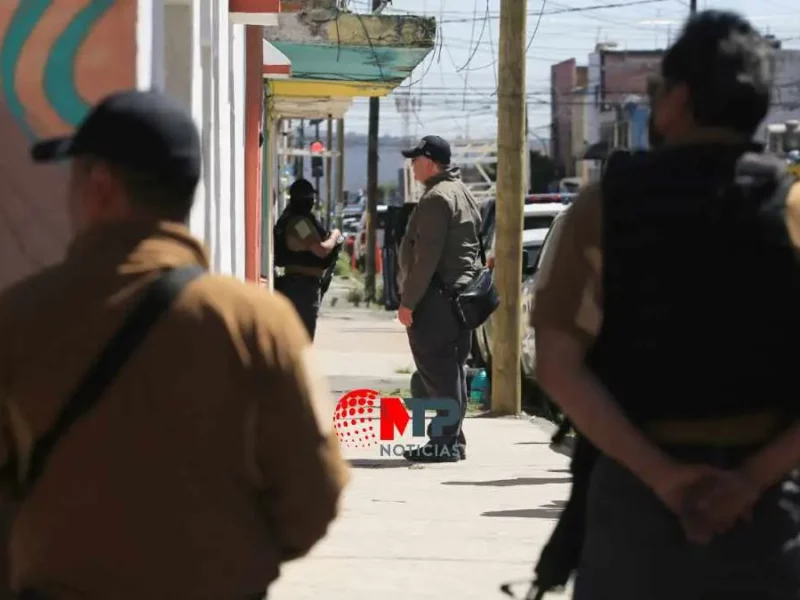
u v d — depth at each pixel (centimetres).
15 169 1248
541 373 770
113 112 675
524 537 1792
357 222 17125
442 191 2253
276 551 702
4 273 1245
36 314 664
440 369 2325
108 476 650
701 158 764
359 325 6950
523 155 3158
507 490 2127
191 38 1808
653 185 758
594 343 769
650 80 815
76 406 652
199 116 1888
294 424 672
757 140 788
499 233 3177
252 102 3444
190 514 654
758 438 755
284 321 678
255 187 3497
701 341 743
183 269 669
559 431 838
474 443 2667
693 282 744
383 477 2241
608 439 738
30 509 661
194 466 656
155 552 652
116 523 650
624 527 759
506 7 3081
